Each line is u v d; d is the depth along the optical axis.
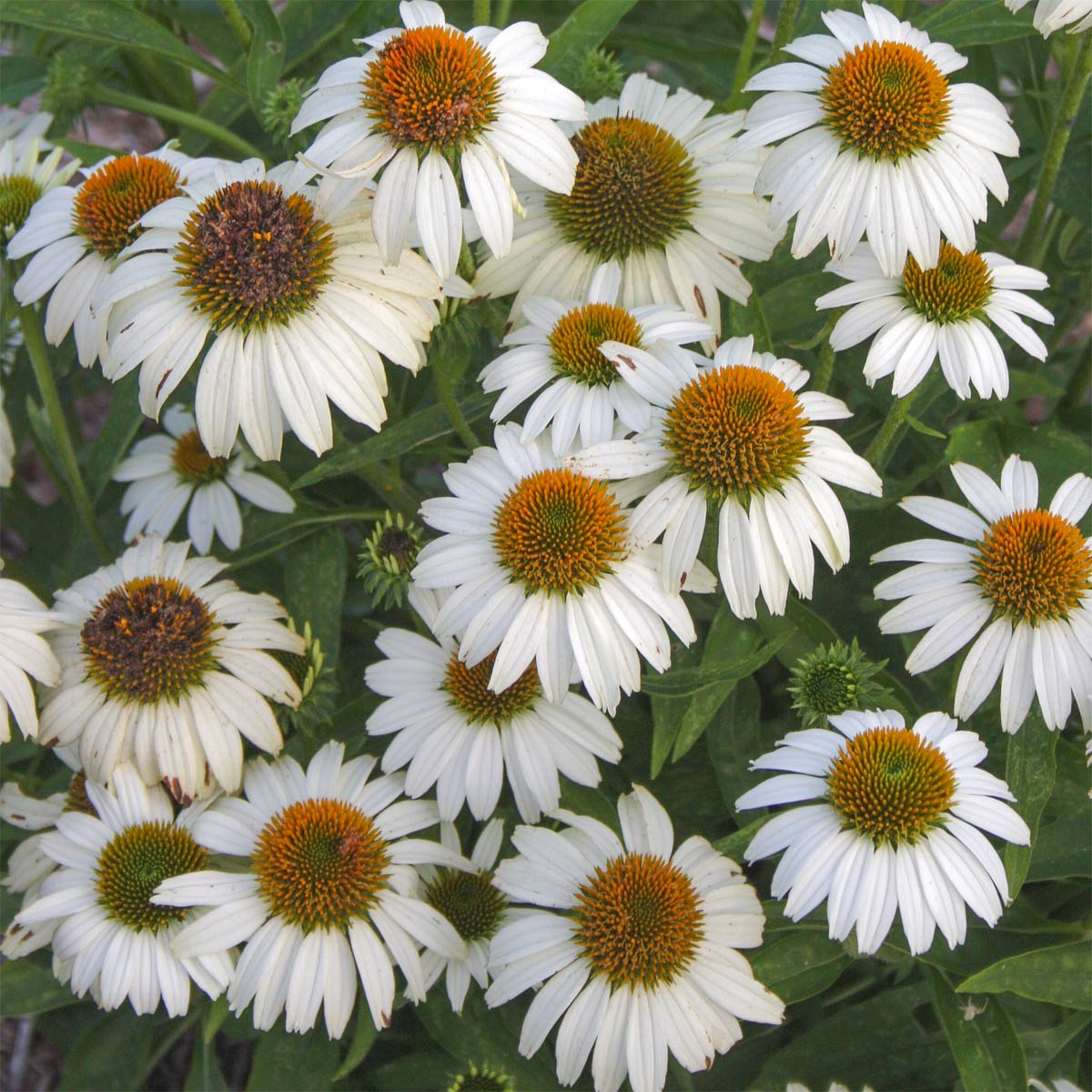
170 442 1.05
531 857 0.93
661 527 0.92
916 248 0.92
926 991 0.98
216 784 0.95
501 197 0.92
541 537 0.91
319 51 1.12
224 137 1.07
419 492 1.08
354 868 0.93
